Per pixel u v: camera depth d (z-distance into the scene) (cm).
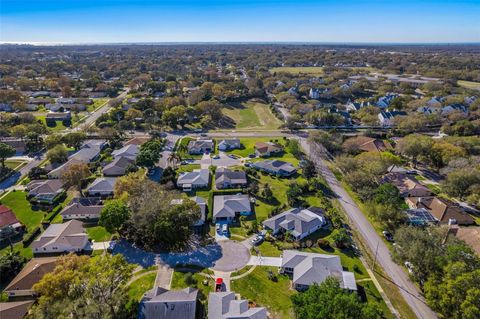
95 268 5034
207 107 16575
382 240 7294
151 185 8250
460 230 7081
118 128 14325
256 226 7538
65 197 8944
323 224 7825
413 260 5647
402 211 7838
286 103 19712
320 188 9644
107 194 9069
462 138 12000
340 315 4094
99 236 7256
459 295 4606
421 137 11581
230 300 5247
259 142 13250
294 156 12206
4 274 5891
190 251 6775
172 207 6856
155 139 13100
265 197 8988
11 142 12519
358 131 15225
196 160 11762
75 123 15975
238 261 6500
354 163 10219
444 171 9788
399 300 5600
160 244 6925
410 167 11181
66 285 4888
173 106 17262
